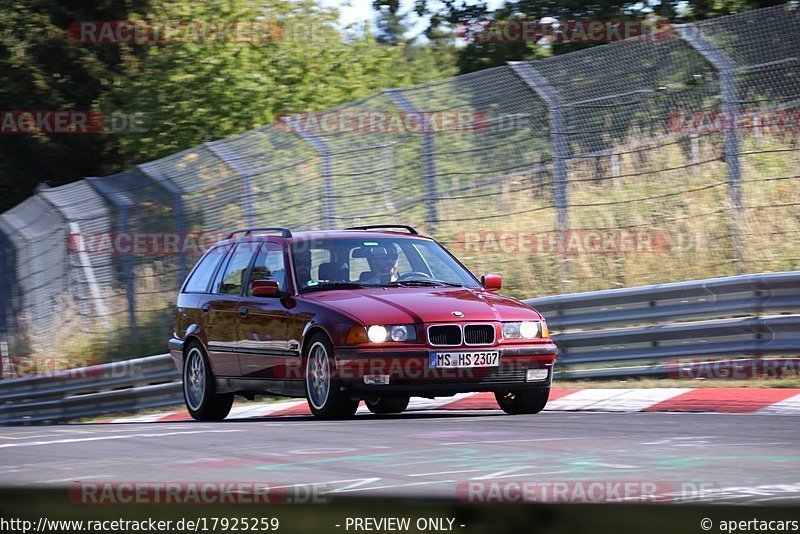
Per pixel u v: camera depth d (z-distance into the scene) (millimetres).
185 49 75625
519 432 23016
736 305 35625
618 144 43250
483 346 28281
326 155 46594
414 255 32438
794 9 39719
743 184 46625
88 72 87688
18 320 60500
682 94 42531
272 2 76688
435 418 28109
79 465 19312
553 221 48906
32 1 88250
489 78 44812
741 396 30109
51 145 86812
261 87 73875
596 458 18125
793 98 39688
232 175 47688
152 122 75375
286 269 31250
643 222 47125
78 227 54312
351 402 28422
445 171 48406
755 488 14609
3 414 51156
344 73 77812
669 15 73125
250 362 31562
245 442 22438
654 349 36969
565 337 38688
